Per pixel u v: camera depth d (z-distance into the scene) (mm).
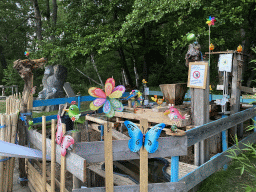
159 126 2154
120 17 11648
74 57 10922
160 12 7312
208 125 3031
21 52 24469
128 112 4191
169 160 3273
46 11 18125
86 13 11117
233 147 3926
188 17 8070
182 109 3734
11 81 17688
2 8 19844
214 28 8656
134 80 16719
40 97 10383
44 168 2629
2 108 10633
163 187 2262
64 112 3365
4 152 2361
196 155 3264
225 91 3871
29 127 3234
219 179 3270
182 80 15766
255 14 10383
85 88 18984
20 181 3592
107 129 2018
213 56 8773
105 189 2049
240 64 4137
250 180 3314
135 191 2137
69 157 2062
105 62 15266
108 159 2035
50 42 11516
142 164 2139
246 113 4309
